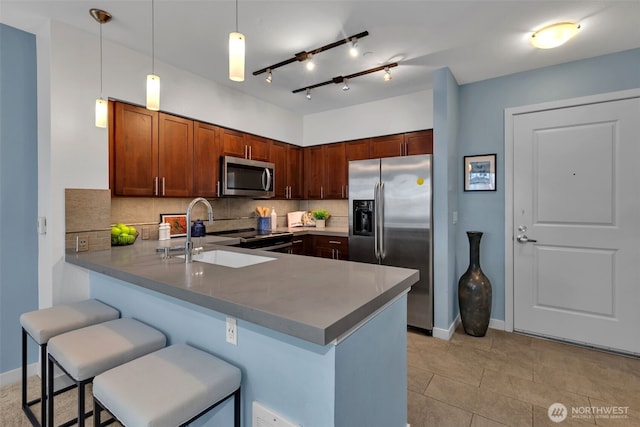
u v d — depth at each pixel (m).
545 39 2.14
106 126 2.04
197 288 1.21
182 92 2.79
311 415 1.04
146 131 2.54
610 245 2.46
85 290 2.11
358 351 1.11
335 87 3.25
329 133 4.11
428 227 2.79
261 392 1.17
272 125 3.81
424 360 2.34
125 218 2.69
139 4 1.85
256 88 3.29
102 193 2.20
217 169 3.14
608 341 2.47
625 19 1.96
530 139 2.74
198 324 1.40
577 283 2.58
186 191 2.84
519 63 2.61
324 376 1.00
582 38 2.20
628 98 2.37
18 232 2.07
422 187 2.82
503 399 1.87
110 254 1.97
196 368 1.14
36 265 2.14
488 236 2.95
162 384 1.03
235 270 1.54
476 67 2.69
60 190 2.01
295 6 1.87
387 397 1.35
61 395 1.92
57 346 1.32
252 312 0.99
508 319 2.87
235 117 3.31
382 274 1.47
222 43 2.32
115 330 1.48
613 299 2.46
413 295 2.87
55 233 1.98
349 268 1.60
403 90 3.36
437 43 2.30
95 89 2.19
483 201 2.97
